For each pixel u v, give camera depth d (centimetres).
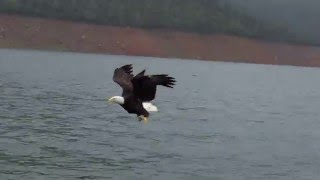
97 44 19338
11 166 2381
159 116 4150
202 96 6381
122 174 2339
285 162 2720
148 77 1066
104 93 5738
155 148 2884
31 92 5356
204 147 2992
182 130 3522
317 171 2558
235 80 10506
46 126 3388
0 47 17338
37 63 11094
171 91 6831
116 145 2908
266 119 4369
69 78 7731
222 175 2412
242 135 3478
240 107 5284
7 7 18650
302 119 4478
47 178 2231
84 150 2755
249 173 2475
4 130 3175
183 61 18362
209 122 3981
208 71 13225
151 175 2348
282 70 17800
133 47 19925
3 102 4412
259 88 8588
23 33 18238
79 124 3534
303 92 8269
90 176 2288
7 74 7631
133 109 1066
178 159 2662
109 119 3816
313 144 3250
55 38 18688
